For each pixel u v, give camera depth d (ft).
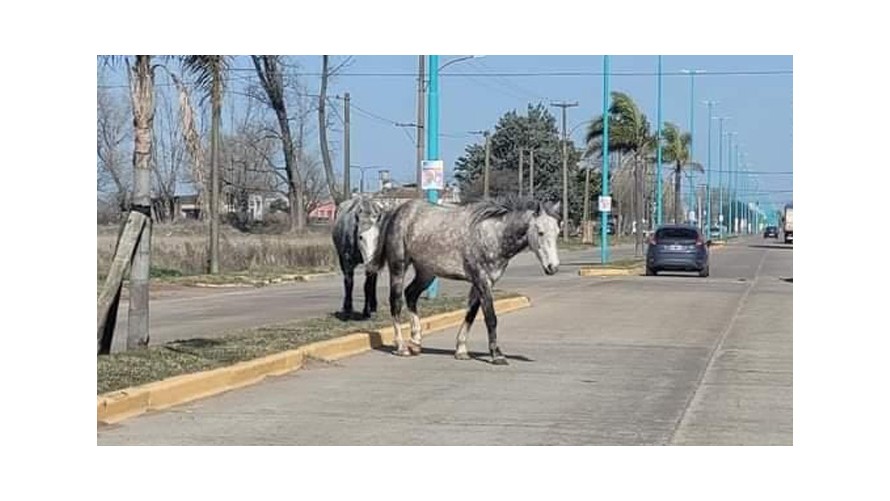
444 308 76.84
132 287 51.60
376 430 38.70
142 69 49.29
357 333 60.49
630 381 50.01
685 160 279.90
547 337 67.10
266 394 45.44
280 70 166.40
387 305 80.59
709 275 144.97
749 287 117.29
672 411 42.63
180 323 76.54
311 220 251.60
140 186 50.24
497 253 54.44
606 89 169.17
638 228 224.53
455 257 55.31
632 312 84.74
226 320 78.89
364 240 67.36
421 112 105.29
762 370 53.88
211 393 45.19
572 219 327.26
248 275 130.41
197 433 37.88
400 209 57.77
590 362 56.13
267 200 279.90
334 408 42.57
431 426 39.47
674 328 72.95
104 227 168.76
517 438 37.73
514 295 90.53
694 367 54.75
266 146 232.94
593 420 40.78
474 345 62.80
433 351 59.62
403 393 46.09
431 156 87.30
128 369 44.98
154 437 37.14
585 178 303.89
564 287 114.62
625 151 235.20
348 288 69.82
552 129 312.71
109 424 38.88
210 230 136.67
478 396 45.57
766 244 337.52
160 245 143.84
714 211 454.81
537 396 45.73
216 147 134.62
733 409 43.14
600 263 169.37
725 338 67.51
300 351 53.26
